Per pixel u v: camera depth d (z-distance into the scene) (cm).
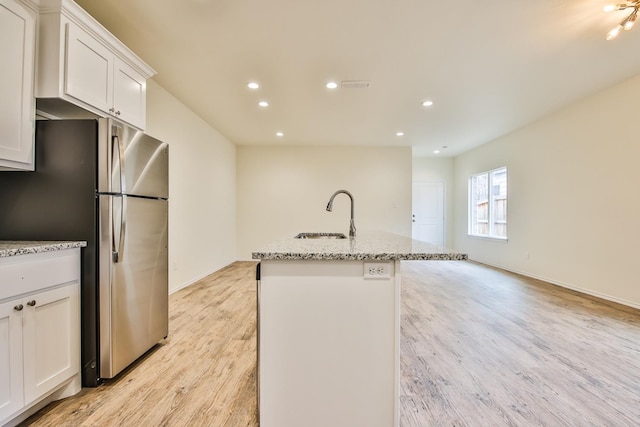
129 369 205
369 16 232
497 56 290
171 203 391
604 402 172
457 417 159
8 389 139
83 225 182
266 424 143
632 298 341
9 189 184
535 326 286
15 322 142
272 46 273
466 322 296
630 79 339
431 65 307
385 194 669
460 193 743
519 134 525
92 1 215
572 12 227
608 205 367
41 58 179
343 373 142
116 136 186
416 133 560
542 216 473
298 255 137
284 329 143
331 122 497
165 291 246
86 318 182
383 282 143
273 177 668
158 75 331
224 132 561
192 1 216
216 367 209
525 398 176
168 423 153
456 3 217
